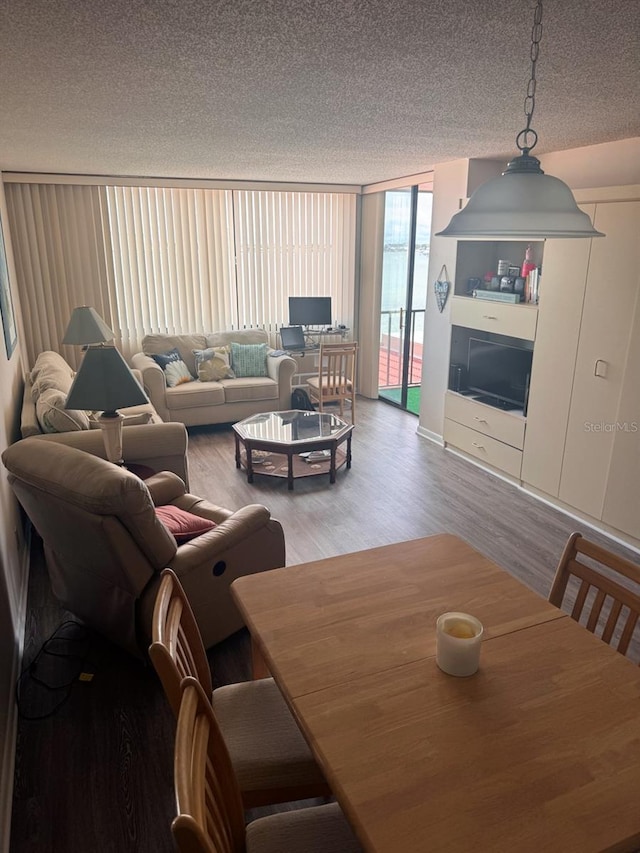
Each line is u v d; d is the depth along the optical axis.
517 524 3.96
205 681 1.72
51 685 2.46
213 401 5.85
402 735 1.25
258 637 1.58
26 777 2.04
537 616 1.67
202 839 0.89
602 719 1.30
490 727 1.27
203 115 3.12
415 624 1.64
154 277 6.21
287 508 4.19
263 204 6.50
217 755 1.22
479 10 1.72
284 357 6.12
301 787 1.57
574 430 3.96
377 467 4.98
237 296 6.64
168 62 2.21
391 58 2.16
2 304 3.61
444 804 1.09
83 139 3.79
